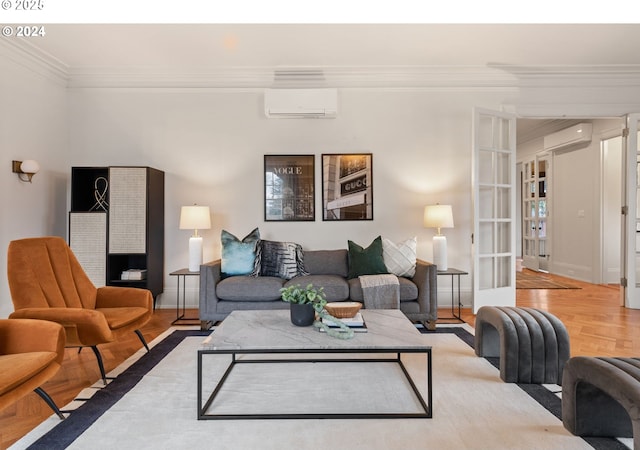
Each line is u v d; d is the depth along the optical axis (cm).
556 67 420
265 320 232
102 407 194
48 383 226
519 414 186
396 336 198
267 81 432
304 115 427
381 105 436
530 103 439
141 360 264
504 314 238
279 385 221
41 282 236
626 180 438
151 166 433
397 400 201
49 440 164
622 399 140
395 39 358
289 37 353
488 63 412
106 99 432
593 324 354
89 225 387
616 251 588
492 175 431
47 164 402
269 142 436
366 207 433
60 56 390
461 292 437
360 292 335
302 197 434
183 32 344
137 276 389
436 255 393
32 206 382
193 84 432
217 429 173
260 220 435
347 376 234
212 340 192
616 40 361
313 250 434
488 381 227
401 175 436
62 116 425
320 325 208
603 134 581
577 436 167
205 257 432
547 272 722
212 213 433
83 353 279
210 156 434
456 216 436
